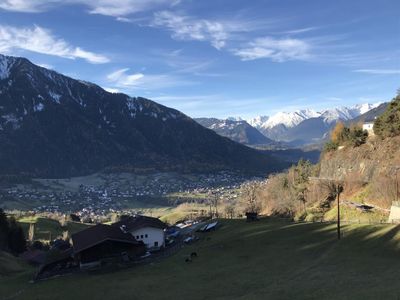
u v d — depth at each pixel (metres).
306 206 145.12
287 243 87.75
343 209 121.88
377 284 51.91
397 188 112.12
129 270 84.25
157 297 61.84
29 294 72.94
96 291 69.12
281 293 54.53
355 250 73.31
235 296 57.28
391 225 82.94
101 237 93.62
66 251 104.62
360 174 138.00
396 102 145.12
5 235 149.00
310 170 178.88
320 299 49.22
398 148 129.50
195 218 196.38
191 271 76.88
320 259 71.69
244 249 89.94
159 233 108.75
